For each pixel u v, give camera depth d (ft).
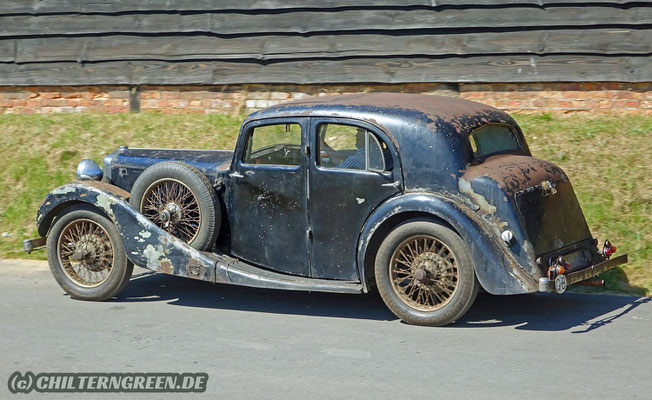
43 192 32.55
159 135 34.88
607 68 32.07
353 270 21.25
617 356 18.22
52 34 37.47
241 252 22.71
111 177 24.88
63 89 37.76
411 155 20.36
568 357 18.21
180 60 36.37
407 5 33.50
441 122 20.51
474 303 22.77
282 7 34.91
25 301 23.63
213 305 23.17
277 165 21.95
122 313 22.40
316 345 19.40
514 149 22.75
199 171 22.63
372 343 19.45
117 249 23.07
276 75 35.32
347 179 20.97
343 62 34.50
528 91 33.12
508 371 17.39
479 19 32.91
